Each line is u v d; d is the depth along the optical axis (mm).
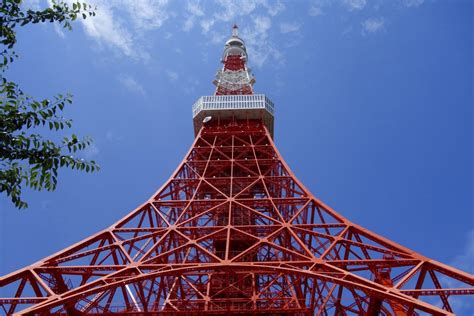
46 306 27969
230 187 48188
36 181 12227
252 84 74312
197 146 57656
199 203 45188
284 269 30750
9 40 12305
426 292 28875
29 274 31594
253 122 62875
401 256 33594
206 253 34156
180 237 40062
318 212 41625
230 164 53438
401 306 30656
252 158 58875
